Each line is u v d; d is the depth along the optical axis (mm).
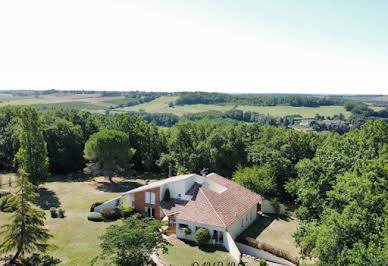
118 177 73188
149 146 81125
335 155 39938
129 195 48219
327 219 27656
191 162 69375
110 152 63094
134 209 47125
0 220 42500
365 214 25297
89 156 64062
